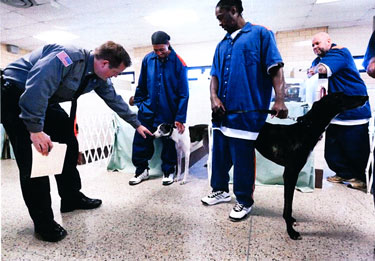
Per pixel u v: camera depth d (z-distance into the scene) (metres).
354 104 1.29
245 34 1.47
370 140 2.09
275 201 1.87
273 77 1.43
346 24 5.46
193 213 1.67
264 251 1.21
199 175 2.70
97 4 4.25
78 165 3.16
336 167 2.29
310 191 2.05
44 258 1.19
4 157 3.61
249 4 4.37
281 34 5.95
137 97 2.48
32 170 1.14
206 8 4.51
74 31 5.73
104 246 1.28
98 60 1.29
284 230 1.42
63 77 1.24
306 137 1.33
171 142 2.41
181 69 2.29
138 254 1.21
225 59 1.56
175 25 5.45
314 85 2.20
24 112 1.09
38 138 1.14
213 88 1.68
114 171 2.86
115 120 2.84
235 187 1.58
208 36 6.35
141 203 1.87
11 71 1.23
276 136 1.43
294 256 1.16
